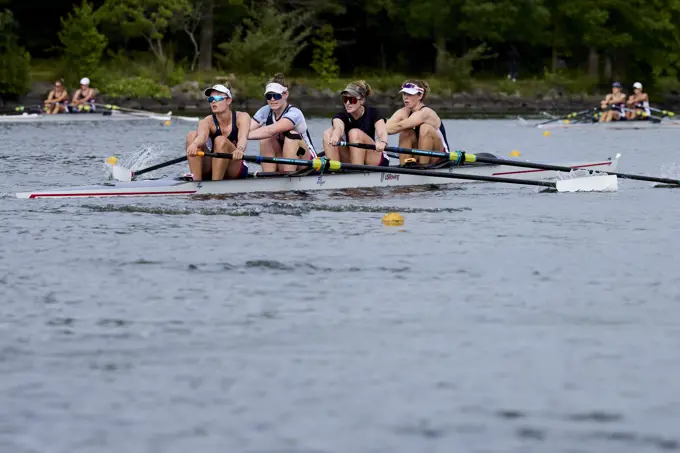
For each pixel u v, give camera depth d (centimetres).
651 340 2994
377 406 2484
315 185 6050
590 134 13188
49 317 3203
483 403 2506
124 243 4388
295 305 3375
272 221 5012
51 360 2797
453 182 6569
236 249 4278
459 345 2948
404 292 3556
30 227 4756
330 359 2820
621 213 5412
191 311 3288
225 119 5666
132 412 2439
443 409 2469
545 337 3027
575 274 3853
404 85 6512
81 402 2498
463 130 14188
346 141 6169
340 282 3703
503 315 3266
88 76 19775
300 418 2409
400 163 6619
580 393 2570
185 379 2658
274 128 5844
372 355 2855
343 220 5081
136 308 3316
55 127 13338
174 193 5734
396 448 2250
